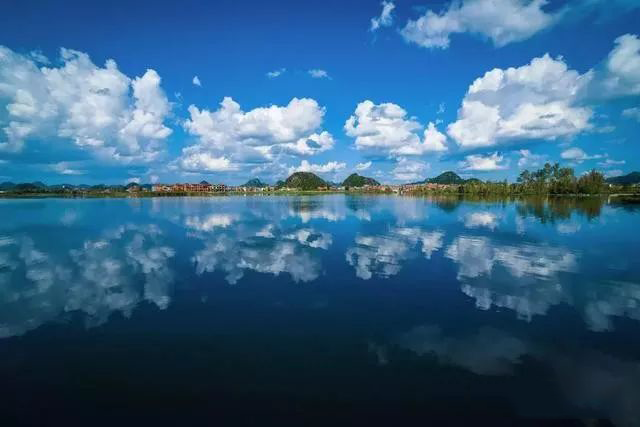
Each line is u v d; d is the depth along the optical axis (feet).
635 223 189.37
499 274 85.20
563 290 73.20
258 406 36.19
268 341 50.39
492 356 46.19
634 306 64.08
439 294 70.49
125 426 33.37
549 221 201.16
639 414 35.24
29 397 37.70
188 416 34.68
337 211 287.28
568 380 40.91
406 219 216.33
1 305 65.00
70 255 109.40
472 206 344.08
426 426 33.53
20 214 272.31
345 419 34.32
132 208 346.95
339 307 63.57
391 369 43.09
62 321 57.57
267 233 156.46
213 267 92.73
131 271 89.04
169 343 49.78
